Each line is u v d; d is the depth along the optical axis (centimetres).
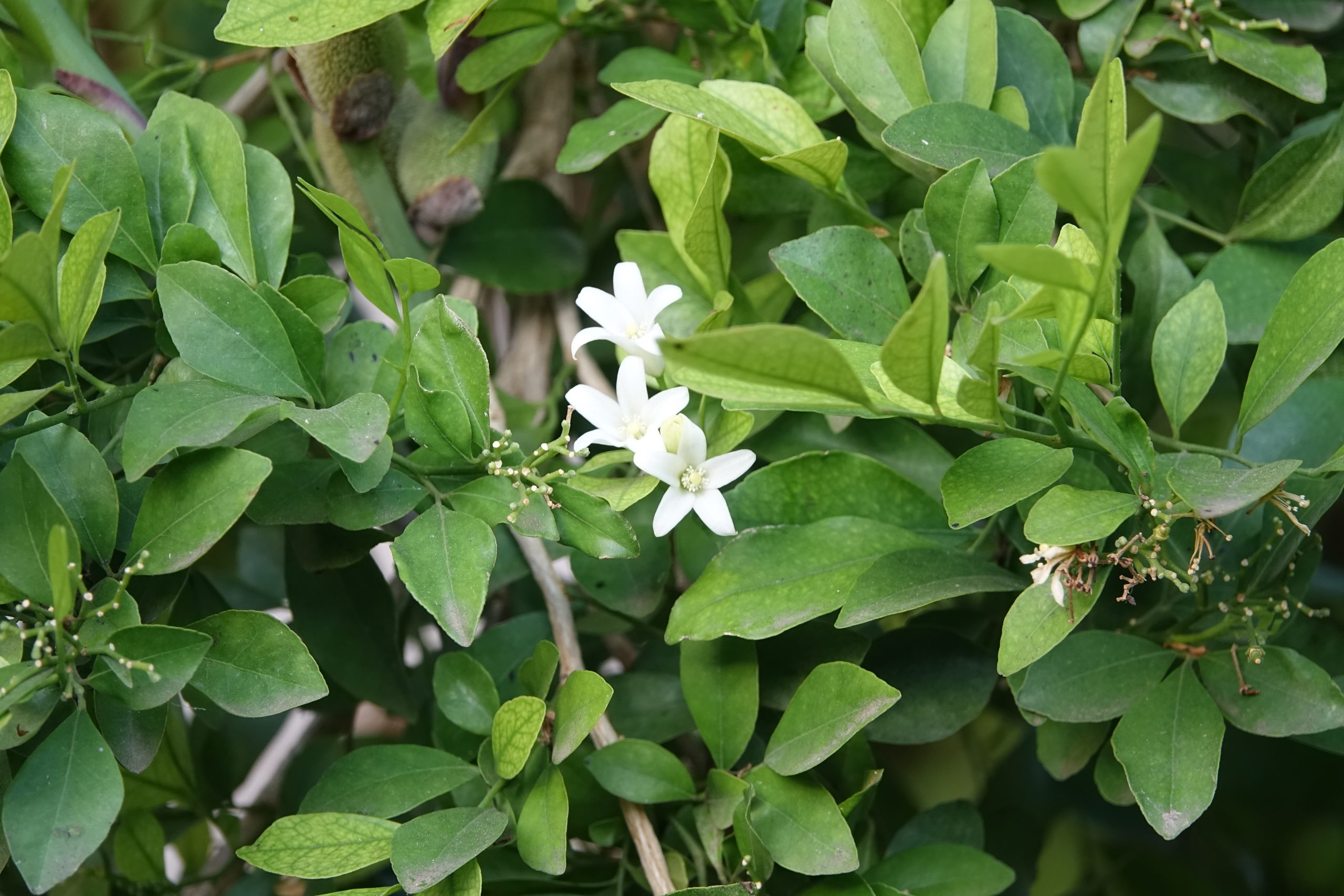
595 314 68
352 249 66
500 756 67
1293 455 72
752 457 67
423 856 65
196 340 66
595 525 67
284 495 68
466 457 67
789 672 71
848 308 69
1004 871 70
